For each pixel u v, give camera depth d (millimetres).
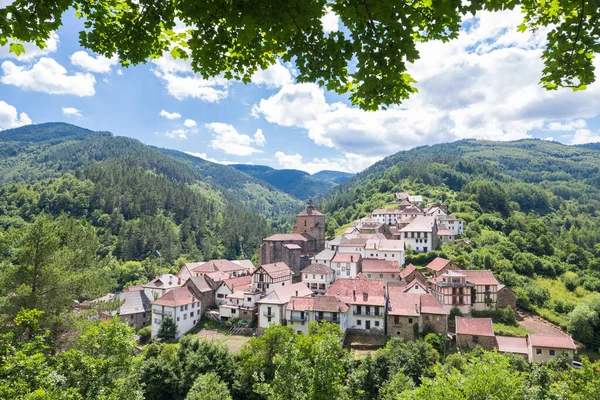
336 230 149625
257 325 63344
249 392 40969
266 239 88688
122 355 18703
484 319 51906
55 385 14055
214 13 6305
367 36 5855
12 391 11859
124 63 7965
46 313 25688
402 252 86688
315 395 20203
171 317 61281
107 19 7477
